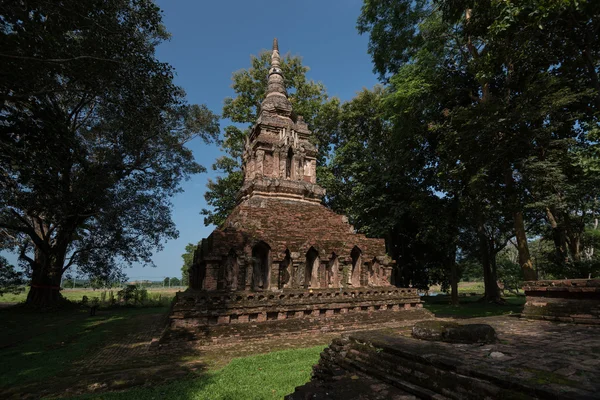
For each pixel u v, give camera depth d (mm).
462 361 4984
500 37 12344
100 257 29594
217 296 12914
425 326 6770
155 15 14602
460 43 20312
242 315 13281
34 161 14836
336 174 33375
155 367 9336
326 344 12141
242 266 14648
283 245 15773
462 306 28422
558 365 4766
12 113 13500
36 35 11539
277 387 7457
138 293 31984
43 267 27531
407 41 21172
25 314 24234
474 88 21766
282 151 19766
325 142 33969
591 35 13156
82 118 27047
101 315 23125
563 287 9516
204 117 29391
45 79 13344
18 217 25734
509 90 17578
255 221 16078
